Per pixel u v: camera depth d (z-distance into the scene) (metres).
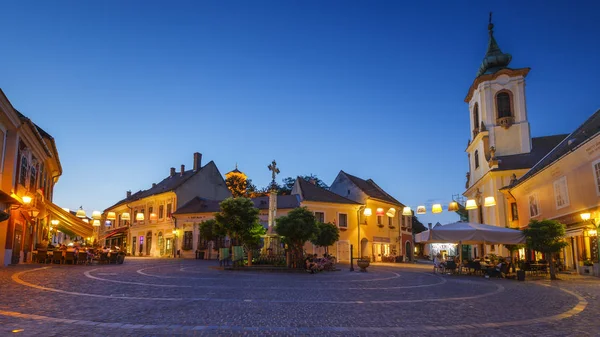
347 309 9.92
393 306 10.53
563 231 20.00
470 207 24.89
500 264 20.91
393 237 50.47
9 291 11.47
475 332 7.59
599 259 20.55
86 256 25.83
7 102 18.09
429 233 22.16
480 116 40.38
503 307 10.55
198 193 50.34
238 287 14.34
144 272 20.12
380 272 25.05
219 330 7.39
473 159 43.28
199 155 55.00
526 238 20.86
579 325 8.26
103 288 12.85
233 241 29.38
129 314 8.62
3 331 6.86
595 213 20.70
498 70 39.81
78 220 30.92
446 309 10.15
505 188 33.97
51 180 37.19
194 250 44.22
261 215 43.03
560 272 23.23
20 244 24.58
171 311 9.10
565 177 24.08
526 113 38.72
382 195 51.75
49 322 7.61
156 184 61.72
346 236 43.94
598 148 20.27
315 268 22.91
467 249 44.53
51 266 22.39
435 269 26.14
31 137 23.69
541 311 9.94
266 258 26.34
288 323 8.15
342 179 50.03
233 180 67.25
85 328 7.23
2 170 20.44
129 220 57.06
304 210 24.89
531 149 38.12
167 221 48.41
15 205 21.42
